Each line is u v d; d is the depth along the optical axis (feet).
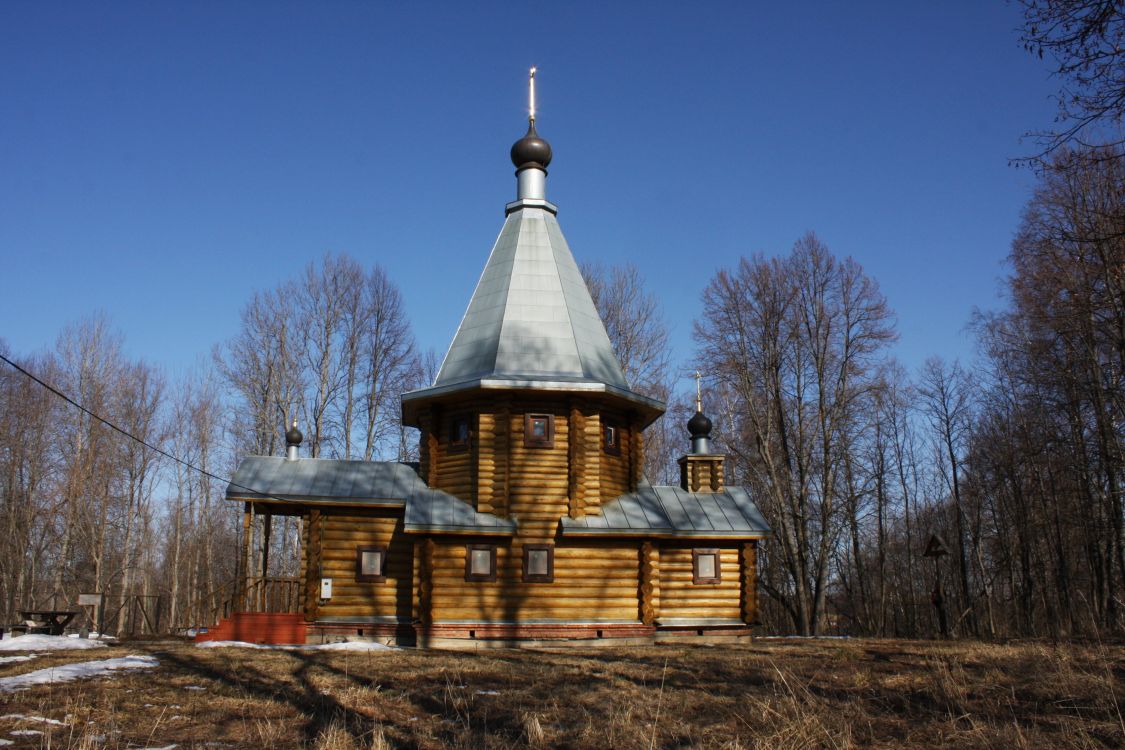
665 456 164.55
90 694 42.11
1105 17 29.66
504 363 76.18
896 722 38.42
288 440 83.05
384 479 78.89
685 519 81.20
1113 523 91.30
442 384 78.23
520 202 87.97
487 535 72.84
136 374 141.28
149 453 140.87
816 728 35.04
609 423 80.53
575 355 77.87
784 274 127.44
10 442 129.90
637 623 74.64
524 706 42.55
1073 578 114.42
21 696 40.40
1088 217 63.36
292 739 34.65
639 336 137.59
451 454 77.41
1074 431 94.73
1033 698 42.04
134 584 138.51
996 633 103.65
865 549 158.20
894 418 154.71
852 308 124.16
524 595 72.79
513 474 74.28
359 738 34.83
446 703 42.86
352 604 74.43
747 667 55.77
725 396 142.10
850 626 150.10
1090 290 65.87
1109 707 38.11
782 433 122.93
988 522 140.67
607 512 76.43
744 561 81.20
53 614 74.69
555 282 82.69
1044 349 92.94
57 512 124.77
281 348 133.18
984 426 131.03
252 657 57.41
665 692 46.16
